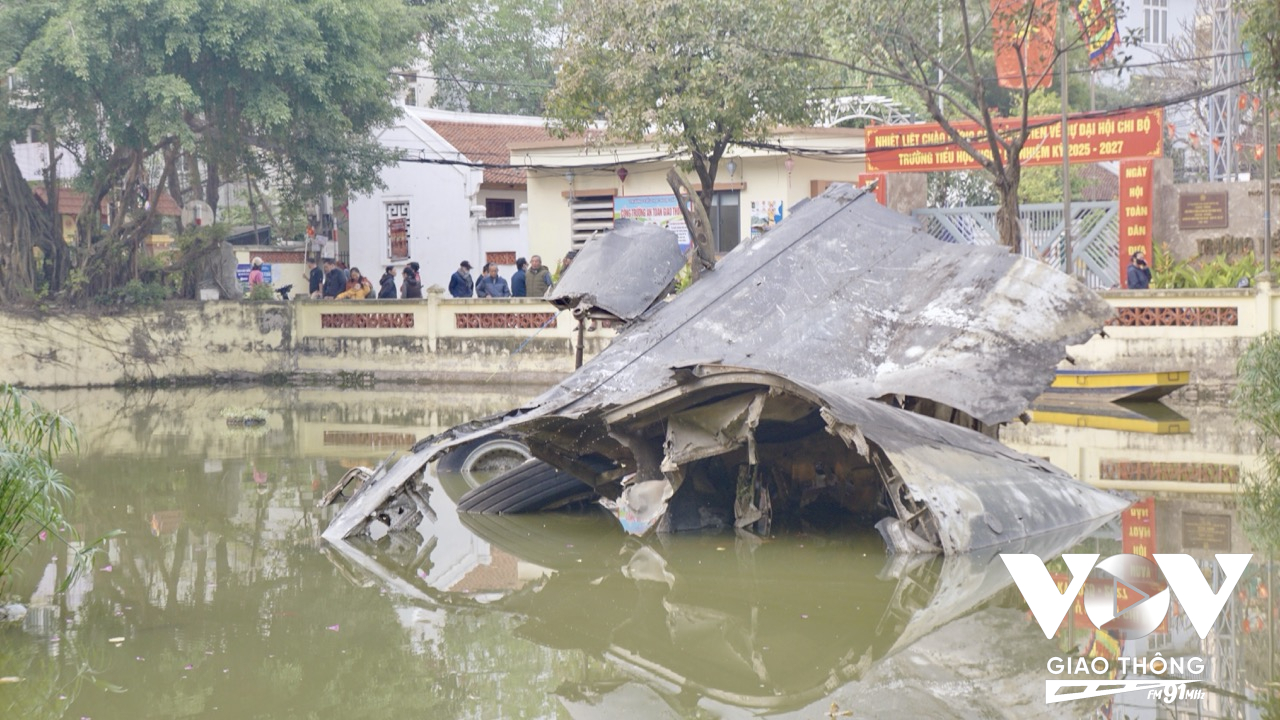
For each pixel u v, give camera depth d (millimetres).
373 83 26562
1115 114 24078
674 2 21125
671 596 8680
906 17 19875
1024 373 10141
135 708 6426
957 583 8719
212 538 10594
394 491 10820
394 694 6680
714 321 11242
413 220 33531
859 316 11258
